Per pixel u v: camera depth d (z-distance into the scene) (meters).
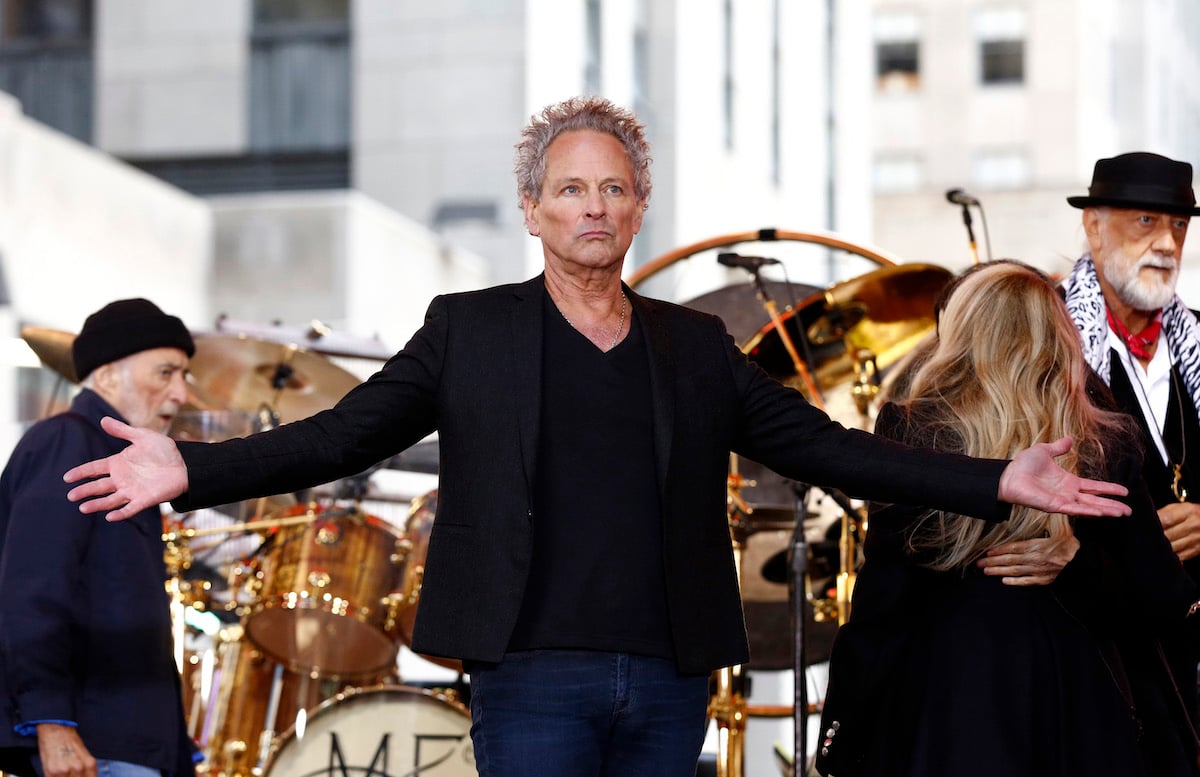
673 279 27.77
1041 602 6.33
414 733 9.96
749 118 34.12
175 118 32.47
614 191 5.63
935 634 6.36
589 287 5.69
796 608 8.21
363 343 10.81
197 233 27.62
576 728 5.46
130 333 8.30
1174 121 61.09
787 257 19.06
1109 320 7.95
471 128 30.31
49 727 7.46
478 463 5.54
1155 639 6.71
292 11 32.06
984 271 6.67
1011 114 60.41
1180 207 7.80
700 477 5.65
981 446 6.29
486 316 5.68
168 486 5.19
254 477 5.31
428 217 30.25
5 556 7.67
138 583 7.87
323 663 10.70
